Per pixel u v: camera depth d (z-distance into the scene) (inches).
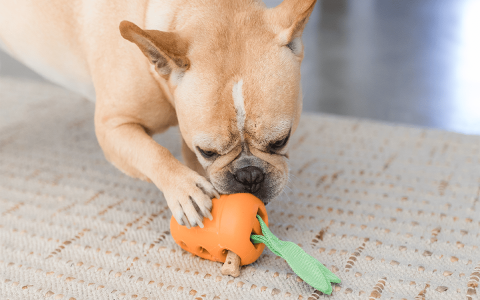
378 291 31.8
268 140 33.2
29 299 32.4
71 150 46.0
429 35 76.6
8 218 38.4
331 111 53.7
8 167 43.7
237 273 32.9
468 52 68.6
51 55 40.9
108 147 36.7
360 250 34.5
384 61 67.4
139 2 36.9
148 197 40.1
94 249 35.4
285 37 34.0
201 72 33.4
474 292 31.5
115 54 36.6
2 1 40.7
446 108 52.9
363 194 39.4
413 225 36.3
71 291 32.7
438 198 38.6
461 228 36.0
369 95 57.3
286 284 32.5
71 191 40.9
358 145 45.5
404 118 51.4
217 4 35.4
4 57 74.8
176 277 33.2
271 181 34.0
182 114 34.0
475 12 87.0
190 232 33.1
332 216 37.4
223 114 32.9
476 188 39.3
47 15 39.5
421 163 42.6
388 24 83.4
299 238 35.7
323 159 43.8
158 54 33.6
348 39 76.9
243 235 32.3
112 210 38.8
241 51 33.7
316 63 68.1
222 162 33.8
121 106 36.4
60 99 55.6
